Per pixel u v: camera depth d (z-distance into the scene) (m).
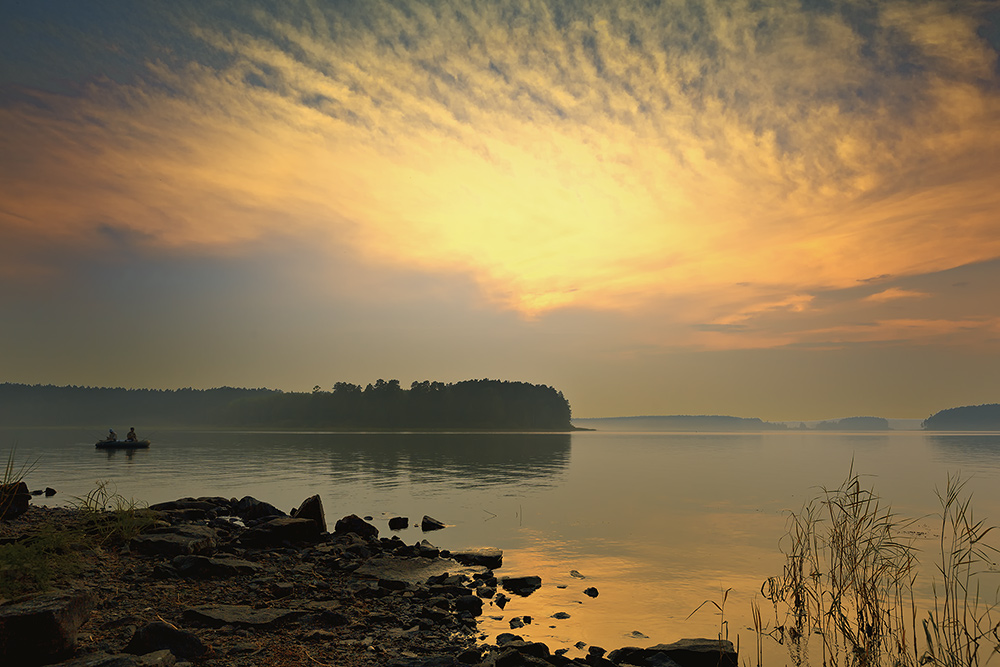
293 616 8.75
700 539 17.59
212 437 138.75
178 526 13.41
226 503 20.59
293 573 11.45
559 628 9.49
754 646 8.84
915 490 31.44
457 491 30.45
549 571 13.62
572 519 21.30
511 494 29.19
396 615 9.36
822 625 9.83
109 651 6.81
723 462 57.38
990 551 15.66
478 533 18.55
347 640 8.03
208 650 7.00
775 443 121.25
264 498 26.84
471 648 7.91
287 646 7.59
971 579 12.84
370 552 14.23
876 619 9.21
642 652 8.15
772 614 10.44
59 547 10.45
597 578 12.96
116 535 12.20
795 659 8.30
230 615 8.38
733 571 13.63
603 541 17.27
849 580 10.85
